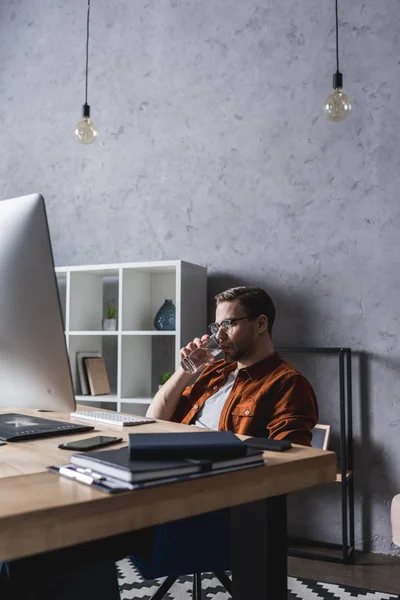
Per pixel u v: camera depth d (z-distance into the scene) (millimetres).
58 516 726
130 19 3963
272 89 3477
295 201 3354
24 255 1198
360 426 3096
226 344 2025
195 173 3643
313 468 1031
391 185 3135
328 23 3365
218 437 974
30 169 4211
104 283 3928
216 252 3537
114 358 3848
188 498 853
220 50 3650
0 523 678
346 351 3023
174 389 2166
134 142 3855
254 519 1037
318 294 3254
